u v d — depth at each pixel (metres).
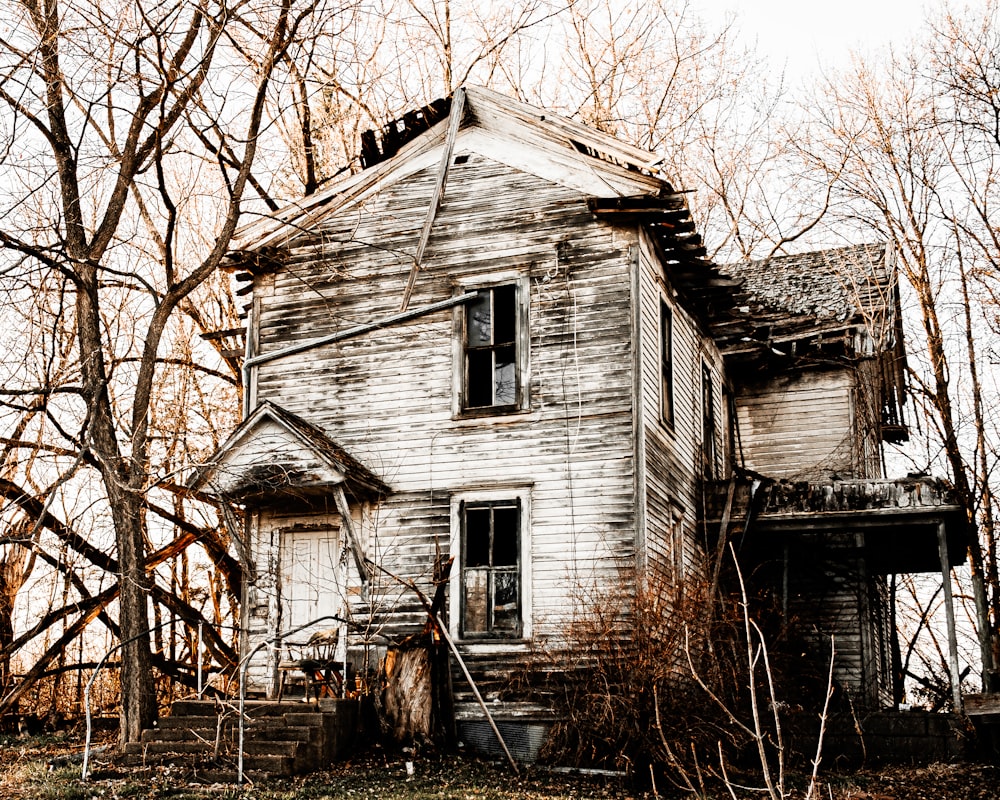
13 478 20.56
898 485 18.44
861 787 13.66
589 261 16.95
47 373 17.20
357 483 16.67
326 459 16.36
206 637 22.50
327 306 18.30
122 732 14.88
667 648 14.11
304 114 25.50
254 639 17.41
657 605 14.82
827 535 20.95
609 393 16.39
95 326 16.08
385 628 16.66
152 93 16.16
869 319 22.30
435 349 17.56
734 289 19.23
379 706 15.27
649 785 13.26
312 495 17.23
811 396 23.19
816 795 11.07
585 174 17.23
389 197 18.44
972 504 23.61
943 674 32.66
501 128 17.88
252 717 14.70
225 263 18.69
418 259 17.77
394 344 17.84
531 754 15.27
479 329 17.50
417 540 16.91
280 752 13.62
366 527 17.23
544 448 16.56
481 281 17.52
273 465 16.62
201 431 25.42
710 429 21.23
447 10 29.58
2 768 14.15
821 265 25.73
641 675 13.79
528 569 16.20
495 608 16.33
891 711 16.55
